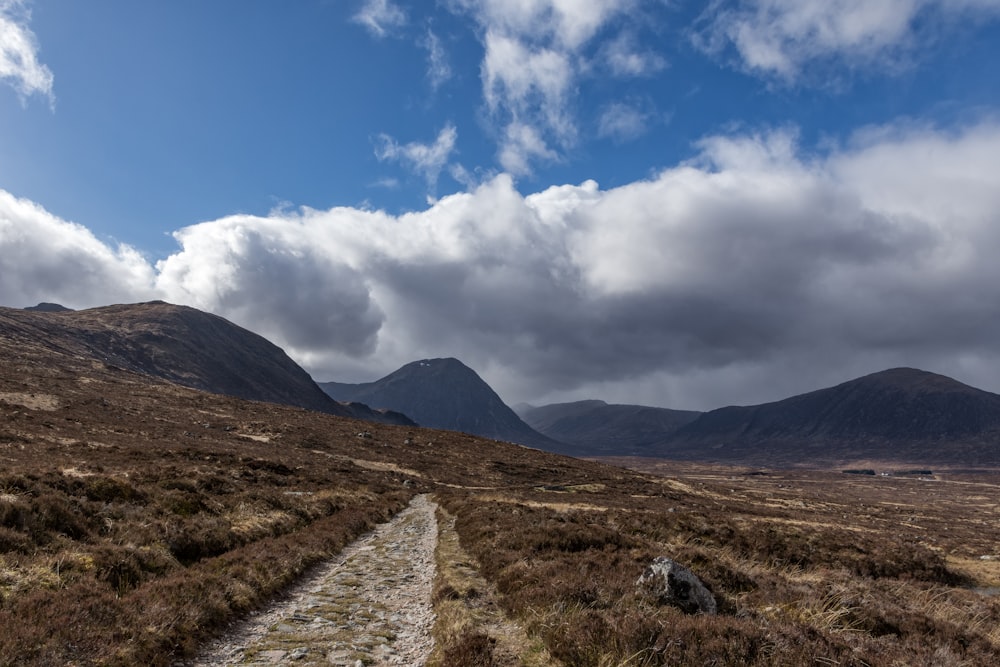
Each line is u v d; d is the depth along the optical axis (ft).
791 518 210.38
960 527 281.74
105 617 34.01
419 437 395.14
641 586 43.29
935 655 32.27
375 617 45.06
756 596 48.14
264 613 45.01
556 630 35.19
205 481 106.22
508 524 86.33
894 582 61.57
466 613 42.88
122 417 266.36
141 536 56.54
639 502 215.92
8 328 532.73
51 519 52.34
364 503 138.51
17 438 156.46
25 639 28.91
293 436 316.81
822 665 28.68
